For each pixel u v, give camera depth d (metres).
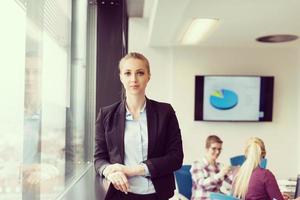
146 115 1.45
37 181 1.55
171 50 5.60
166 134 1.47
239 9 3.50
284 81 5.62
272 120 5.65
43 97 1.73
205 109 5.57
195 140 5.60
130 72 1.41
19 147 1.33
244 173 3.20
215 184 3.79
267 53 5.61
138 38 5.46
